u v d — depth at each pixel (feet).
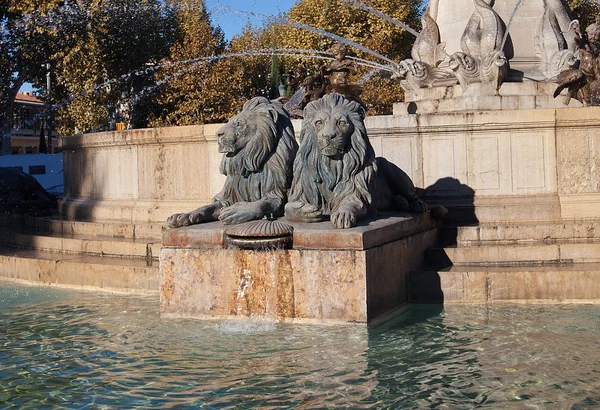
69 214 42.70
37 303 26.50
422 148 32.24
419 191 32.01
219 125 34.09
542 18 37.73
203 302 22.68
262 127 24.75
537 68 37.45
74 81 111.34
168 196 36.52
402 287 24.31
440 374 17.19
